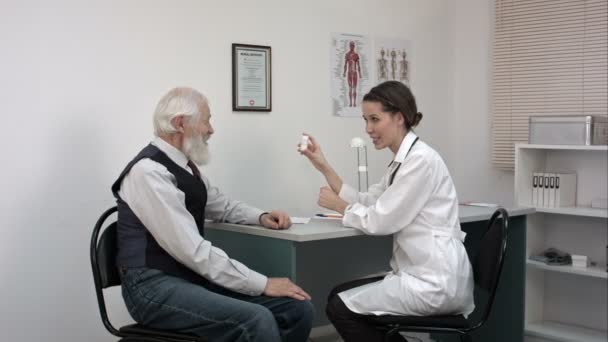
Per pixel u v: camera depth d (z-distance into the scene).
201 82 2.93
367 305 2.26
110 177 2.68
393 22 3.68
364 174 3.58
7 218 2.44
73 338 2.61
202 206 2.22
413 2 3.78
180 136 2.17
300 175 3.30
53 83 2.53
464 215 2.76
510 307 3.15
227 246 2.58
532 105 3.69
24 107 2.47
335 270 3.39
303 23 3.29
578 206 3.45
